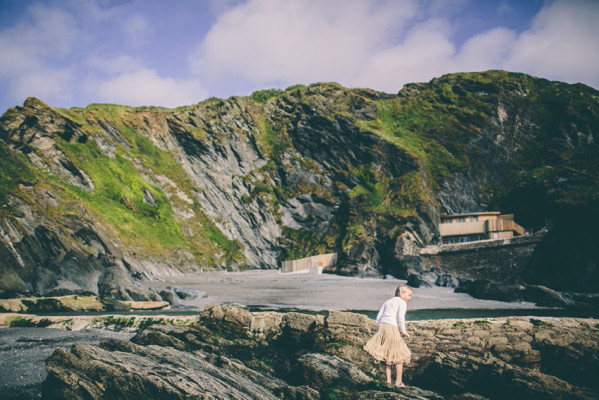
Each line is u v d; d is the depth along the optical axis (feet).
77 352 26.40
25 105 191.72
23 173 157.17
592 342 29.09
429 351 32.50
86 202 179.83
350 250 200.64
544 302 97.40
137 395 23.56
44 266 118.11
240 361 34.06
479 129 262.67
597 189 172.24
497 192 245.45
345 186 247.70
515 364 29.96
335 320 36.76
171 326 42.50
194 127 266.77
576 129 253.65
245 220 251.39
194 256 207.92
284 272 209.56
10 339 43.68
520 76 294.05
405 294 28.30
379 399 24.81
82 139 211.82
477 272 174.29
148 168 237.25
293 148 270.46
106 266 133.39
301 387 26.84
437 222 216.13
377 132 256.73
